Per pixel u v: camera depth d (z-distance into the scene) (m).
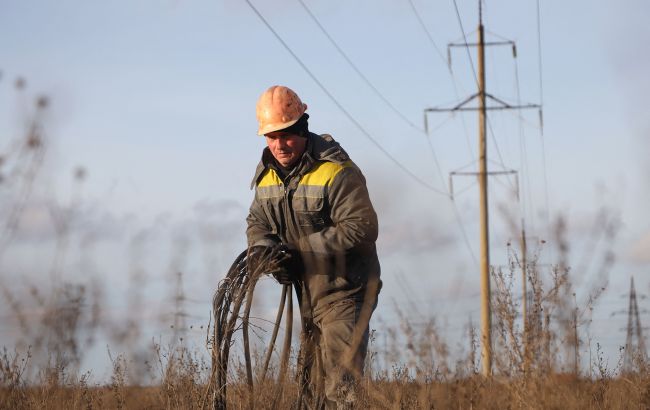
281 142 11.62
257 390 10.56
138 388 11.01
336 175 11.52
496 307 9.18
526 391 8.91
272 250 11.03
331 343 11.16
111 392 11.11
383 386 9.91
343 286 11.43
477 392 9.05
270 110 11.66
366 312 10.43
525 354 8.98
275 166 11.85
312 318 11.55
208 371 11.13
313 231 11.73
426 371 9.04
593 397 10.21
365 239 11.32
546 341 8.98
